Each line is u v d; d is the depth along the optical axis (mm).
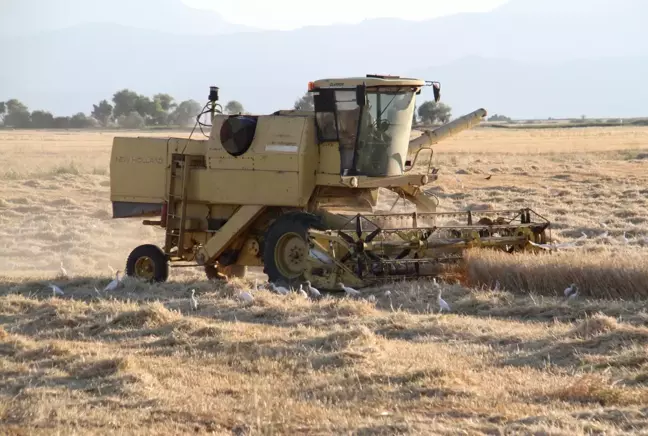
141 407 19484
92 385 21391
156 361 23656
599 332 25062
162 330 27906
